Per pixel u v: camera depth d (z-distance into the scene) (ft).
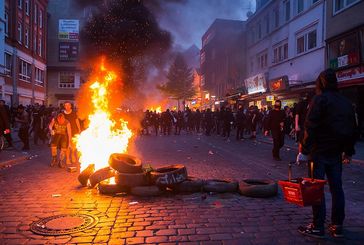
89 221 15.96
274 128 36.50
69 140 32.86
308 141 14.11
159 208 18.20
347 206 18.66
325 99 13.96
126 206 18.56
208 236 14.20
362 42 60.70
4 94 110.52
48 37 172.86
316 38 77.87
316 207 14.06
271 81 86.89
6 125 38.11
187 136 75.46
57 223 15.67
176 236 14.16
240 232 14.66
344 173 28.86
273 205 18.85
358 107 61.05
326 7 72.95
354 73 62.28
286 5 95.14
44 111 54.80
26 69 133.59
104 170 22.50
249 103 119.14
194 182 21.40
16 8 119.44
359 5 61.46
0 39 101.04
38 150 45.73
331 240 13.79
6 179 26.02
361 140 56.70
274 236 14.21
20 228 15.03
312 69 79.77
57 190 22.30
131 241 13.60
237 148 48.60
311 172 14.43
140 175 20.97
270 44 106.93
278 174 28.17
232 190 21.44
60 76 173.47
